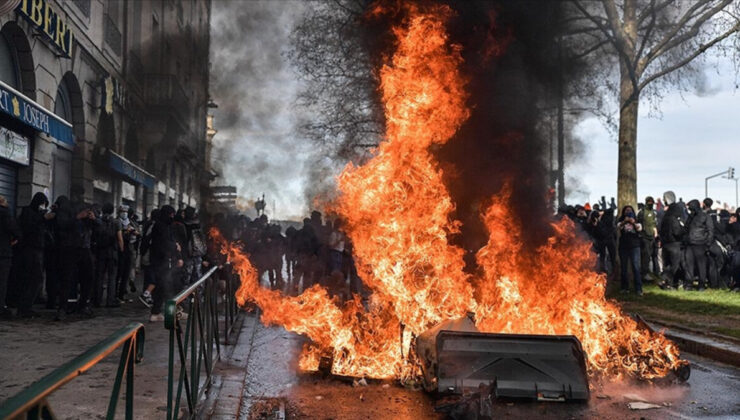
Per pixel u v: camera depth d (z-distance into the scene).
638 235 12.89
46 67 12.30
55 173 14.06
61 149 14.41
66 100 14.73
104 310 10.11
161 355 6.27
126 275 11.88
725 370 6.56
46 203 9.11
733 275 13.58
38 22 11.26
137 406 4.30
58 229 8.68
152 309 8.77
